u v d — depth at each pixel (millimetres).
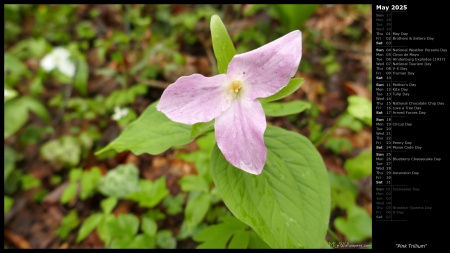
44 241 463
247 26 725
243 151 215
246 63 211
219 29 222
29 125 608
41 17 763
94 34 749
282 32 684
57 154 540
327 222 228
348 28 737
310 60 664
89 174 465
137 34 739
